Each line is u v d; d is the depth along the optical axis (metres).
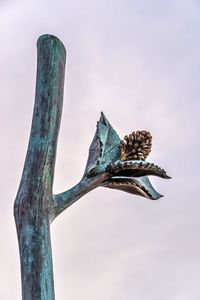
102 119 5.95
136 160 5.76
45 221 5.39
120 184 5.86
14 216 5.43
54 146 5.70
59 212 5.59
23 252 5.25
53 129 5.76
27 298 5.10
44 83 5.93
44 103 5.84
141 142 5.76
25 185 5.46
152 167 5.75
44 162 5.56
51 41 6.12
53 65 6.02
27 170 5.54
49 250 5.32
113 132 5.92
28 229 5.31
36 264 5.20
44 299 5.10
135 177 5.88
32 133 5.73
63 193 5.64
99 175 5.73
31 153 5.61
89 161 5.79
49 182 5.52
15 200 5.46
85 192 5.73
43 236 5.32
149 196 6.02
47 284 5.17
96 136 5.88
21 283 5.22
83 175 5.77
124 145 5.76
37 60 6.13
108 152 5.80
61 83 6.04
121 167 5.69
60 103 5.95
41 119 5.76
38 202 5.40
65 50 6.27
